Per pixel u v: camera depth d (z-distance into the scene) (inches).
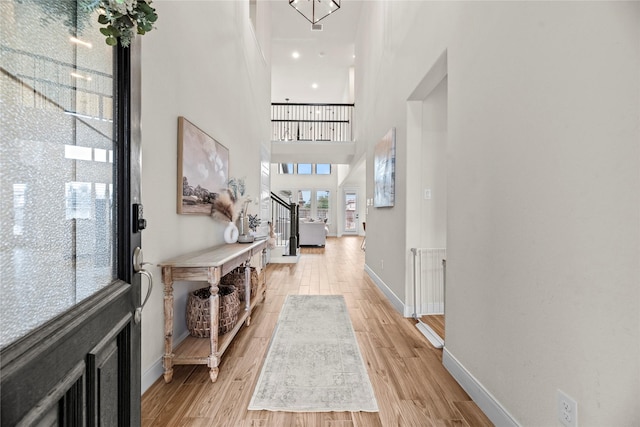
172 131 81.2
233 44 134.8
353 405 65.0
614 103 36.3
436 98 122.8
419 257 120.4
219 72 116.6
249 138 165.3
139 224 41.1
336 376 76.3
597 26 38.4
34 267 25.3
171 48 80.3
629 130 34.7
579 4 41.0
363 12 231.5
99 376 31.2
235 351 89.7
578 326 41.1
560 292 44.2
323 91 398.0
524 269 51.9
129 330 38.7
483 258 64.4
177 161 83.8
